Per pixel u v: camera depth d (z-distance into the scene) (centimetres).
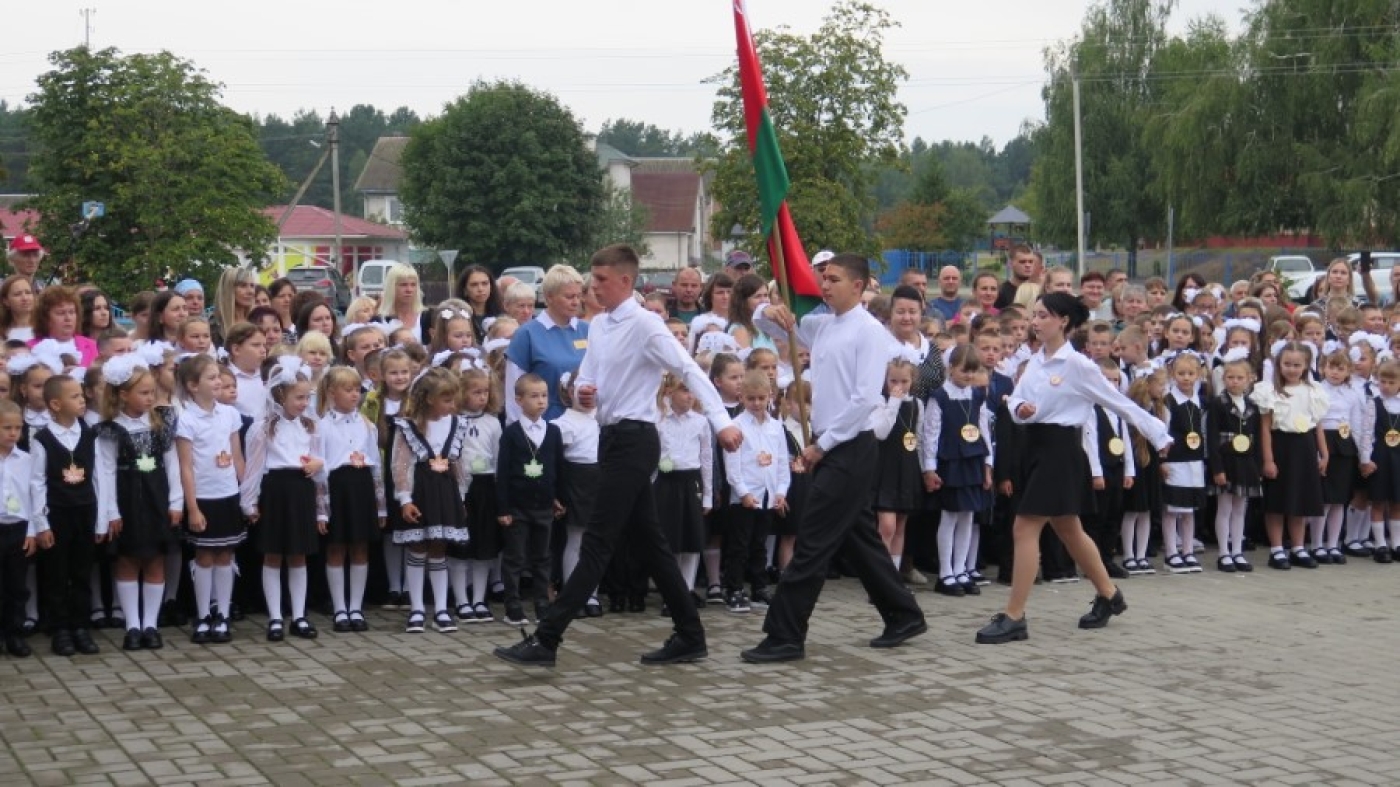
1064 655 839
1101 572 917
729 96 2744
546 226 5875
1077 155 5022
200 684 771
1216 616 962
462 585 952
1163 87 5409
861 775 610
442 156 5900
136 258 3538
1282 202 4672
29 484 837
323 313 1102
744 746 652
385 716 704
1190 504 1140
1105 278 1497
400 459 912
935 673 794
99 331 1045
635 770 616
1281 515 1179
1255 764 629
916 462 1047
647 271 6391
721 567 1015
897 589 859
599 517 800
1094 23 5712
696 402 977
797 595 822
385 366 944
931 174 6906
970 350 1049
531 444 942
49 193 3694
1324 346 1302
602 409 805
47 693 753
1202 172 4762
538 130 5922
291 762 629
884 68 2727
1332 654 845
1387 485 1209
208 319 1102
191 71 3750
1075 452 884
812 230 2656
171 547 877
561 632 806
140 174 3572
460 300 1130
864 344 829
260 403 957
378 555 1000
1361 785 602
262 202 3894
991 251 6212
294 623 898
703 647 825
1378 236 4409
